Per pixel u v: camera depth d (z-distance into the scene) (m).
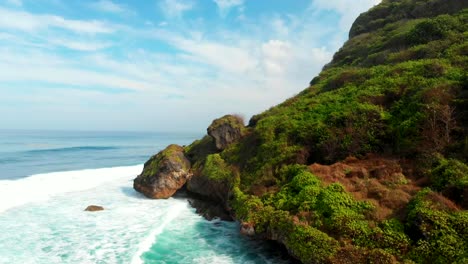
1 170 49.16
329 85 35.50
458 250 11.95
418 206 14.01
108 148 97.31
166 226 22.77
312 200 17.25
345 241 14.16
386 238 13.52
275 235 17.14
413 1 49.62
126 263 16.97
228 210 24.08
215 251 18.50
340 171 19.88
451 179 15.34
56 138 140.12
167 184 30.98
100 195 32.25
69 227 22.48
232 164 28.52
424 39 34.75
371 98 25.64
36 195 31.64
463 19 34.81
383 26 51.25
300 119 27.58
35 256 17.77
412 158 19.23
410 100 22.97
